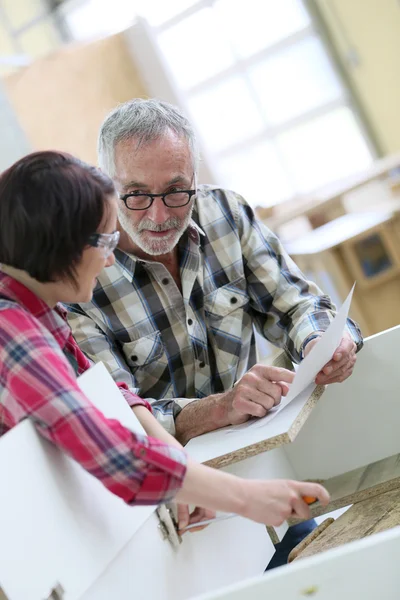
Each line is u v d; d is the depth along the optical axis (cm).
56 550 93
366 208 386
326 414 167
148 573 111
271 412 141
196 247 175
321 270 341
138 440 92
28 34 499
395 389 163
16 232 94
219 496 95
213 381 183
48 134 439
